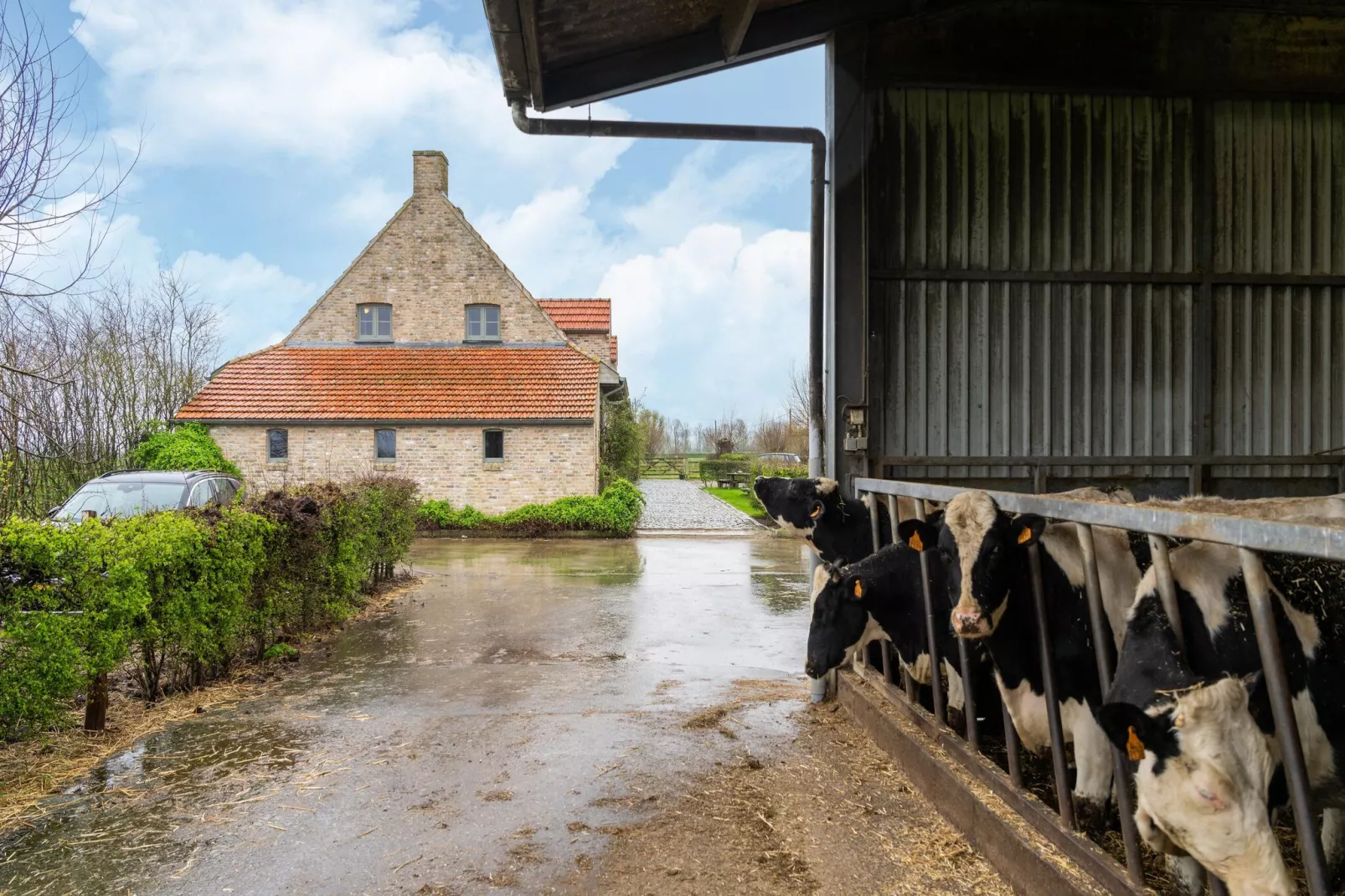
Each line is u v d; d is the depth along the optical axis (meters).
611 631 8.16
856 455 6.32
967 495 3.35
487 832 3.70
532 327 21.73
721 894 3.14
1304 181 6.73
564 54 5.54
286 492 7.47
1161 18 6.48
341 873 3.34
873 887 3.18
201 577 5.61
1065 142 6.50
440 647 7.43
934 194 6.39
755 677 6.38
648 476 53.09
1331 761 2.74
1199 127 6.61
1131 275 6.56
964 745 3.89
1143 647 2.51
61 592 4.59
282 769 4.48
